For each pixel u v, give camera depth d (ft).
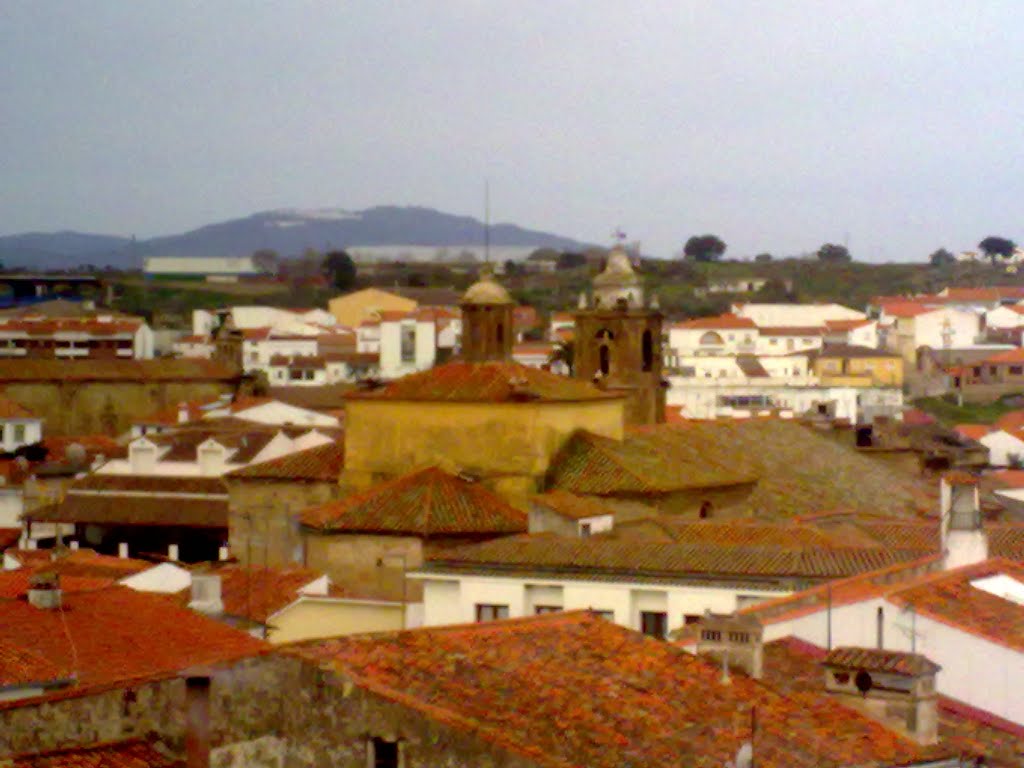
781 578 320.70
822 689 190.70
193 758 148.25
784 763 168.86
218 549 593.83
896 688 185.98
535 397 461.78
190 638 252.42
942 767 180.24
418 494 442.91
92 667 232.53
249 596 361.92
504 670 171.83
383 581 432.25
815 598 221.25
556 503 414.41
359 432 477.36
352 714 150.51
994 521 382.83
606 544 352.28
